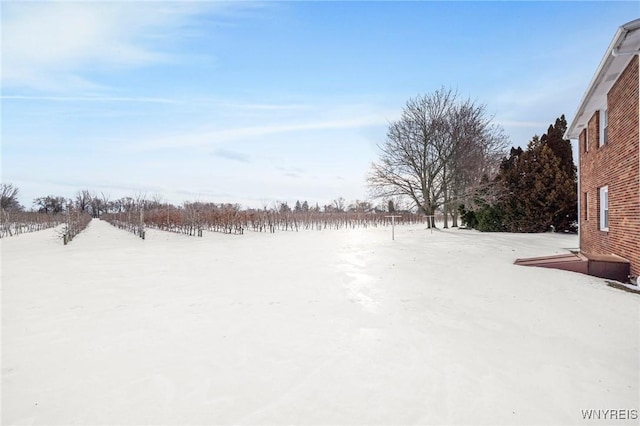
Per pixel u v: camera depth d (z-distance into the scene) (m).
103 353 3.80
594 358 3.70
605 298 6.06
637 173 7.45
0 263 10.01
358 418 2.62
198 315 5.13
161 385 3.12
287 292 6.46
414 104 25.28
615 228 8.91
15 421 2.61
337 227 29.02
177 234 22.30
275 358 3.67
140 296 6.22
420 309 5.43
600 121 10.68
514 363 3.56
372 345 4.02
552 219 20.22
